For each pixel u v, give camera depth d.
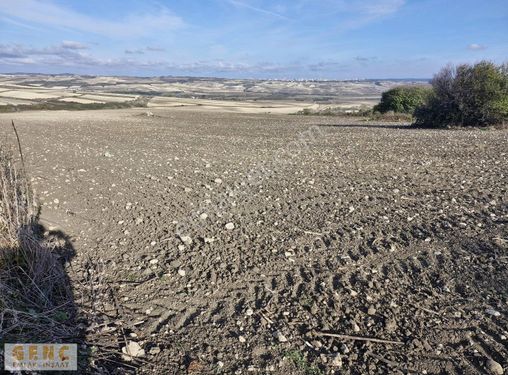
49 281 4.45
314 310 4.03
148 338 3.69
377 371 3.25
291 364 3.34
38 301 4.07
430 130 21.52
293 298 4.27
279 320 3.91
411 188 8.34
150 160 12.20
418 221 6.27
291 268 4.90
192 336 3.71
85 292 4.40
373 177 9.48
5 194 4.98
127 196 8.01
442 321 3.79
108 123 28.14
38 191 8.14
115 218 6.70
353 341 3.60
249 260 5.13
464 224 5.99
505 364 3.26
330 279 4.61
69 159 12.05
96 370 3.23
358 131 21.48
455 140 16.05
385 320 3.84
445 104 23.31
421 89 37.56
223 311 4.08
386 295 4.26
